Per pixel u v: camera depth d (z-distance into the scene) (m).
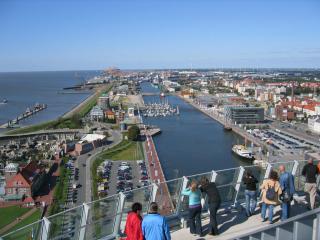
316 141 175.62
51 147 159.62
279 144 166.50
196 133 199.75
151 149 155.00
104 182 109.69
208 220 19.67
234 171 20.98
